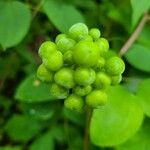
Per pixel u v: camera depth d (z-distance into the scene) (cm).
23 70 21
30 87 17
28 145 21
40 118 19
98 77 13
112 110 16
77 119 19
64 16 18
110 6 21
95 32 14
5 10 17
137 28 19
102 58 13
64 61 13
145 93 17
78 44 12
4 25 17
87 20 21
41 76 13
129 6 20
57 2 18
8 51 21
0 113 22
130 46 19
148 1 15
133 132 16
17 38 17
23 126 20
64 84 13
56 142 21
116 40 20
